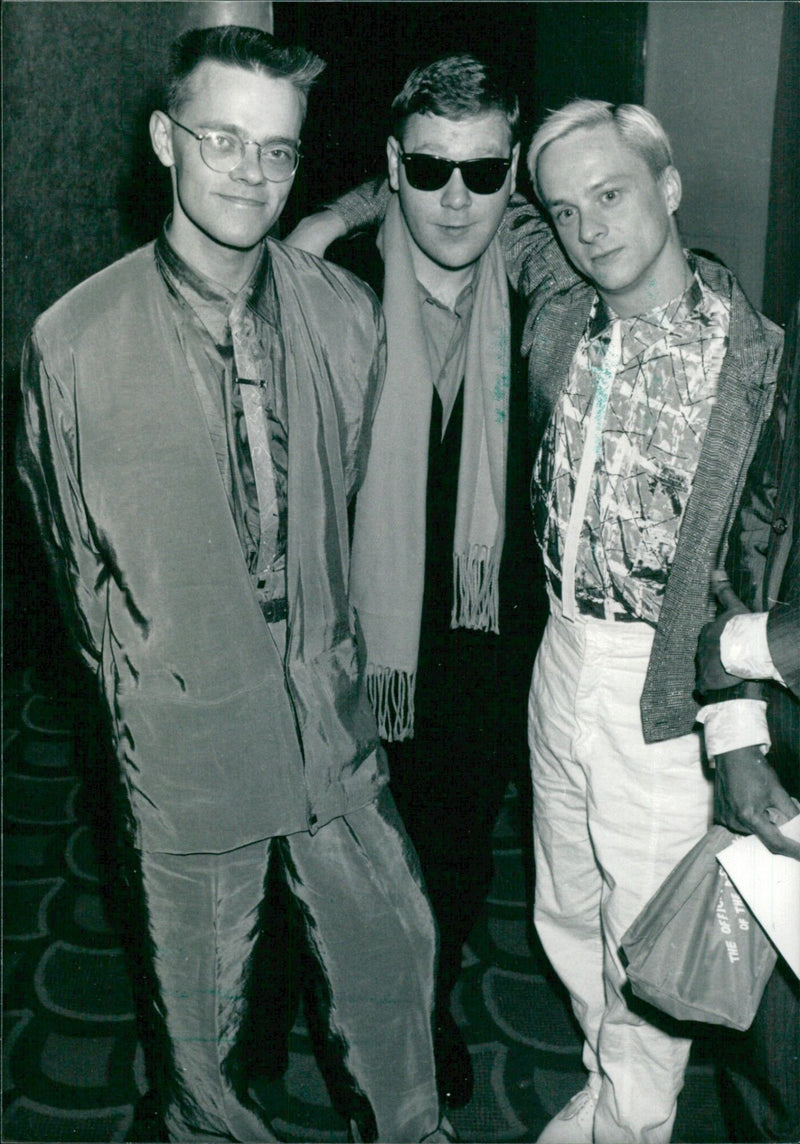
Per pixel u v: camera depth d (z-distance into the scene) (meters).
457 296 1.83
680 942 1.46
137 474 1.44
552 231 1.78
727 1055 1.73
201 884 1.57
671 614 1.51
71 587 1.56
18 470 1.52
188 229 1.42
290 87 1.35
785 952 1.37
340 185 2.42
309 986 1.80
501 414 1.83
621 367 1.53
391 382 1.79
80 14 2.67
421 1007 1.77
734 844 1.41
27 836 2.85
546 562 1.66
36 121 2.84
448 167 1.64
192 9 2.13
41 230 2.91
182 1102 1.68
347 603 1.63
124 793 1.55
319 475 1.54
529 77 3.06
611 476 1.54
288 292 1.53
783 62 1.85
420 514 1.85
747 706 1.41
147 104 2.72
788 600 1.35
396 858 1.72
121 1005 2.29
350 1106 1.81
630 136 1.44
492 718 2.00
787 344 1.41
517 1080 2.09
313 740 1.58
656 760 1.60
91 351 1.43
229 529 1.47
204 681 1.50
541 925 1.89
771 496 1.44
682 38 3.03
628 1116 1.71
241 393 1.46
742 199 3.09
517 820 2.94
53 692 3.59
